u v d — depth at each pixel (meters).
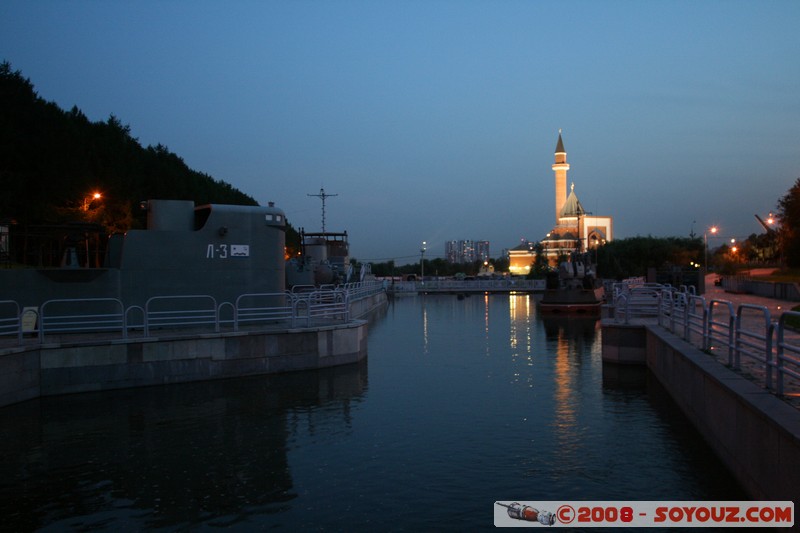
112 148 56.69
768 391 9.23
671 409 14.90
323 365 20.48
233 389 17.50
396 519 8.87
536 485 10.07
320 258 48.94
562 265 50.22
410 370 21.09
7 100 43.06
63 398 16.22
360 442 12.57
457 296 77.75
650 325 20.77
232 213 20.88
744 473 9.06
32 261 33.03
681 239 97.56
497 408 15.39
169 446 12.44
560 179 165.88
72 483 10.44
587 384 18.33
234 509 9.31
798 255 56.62
